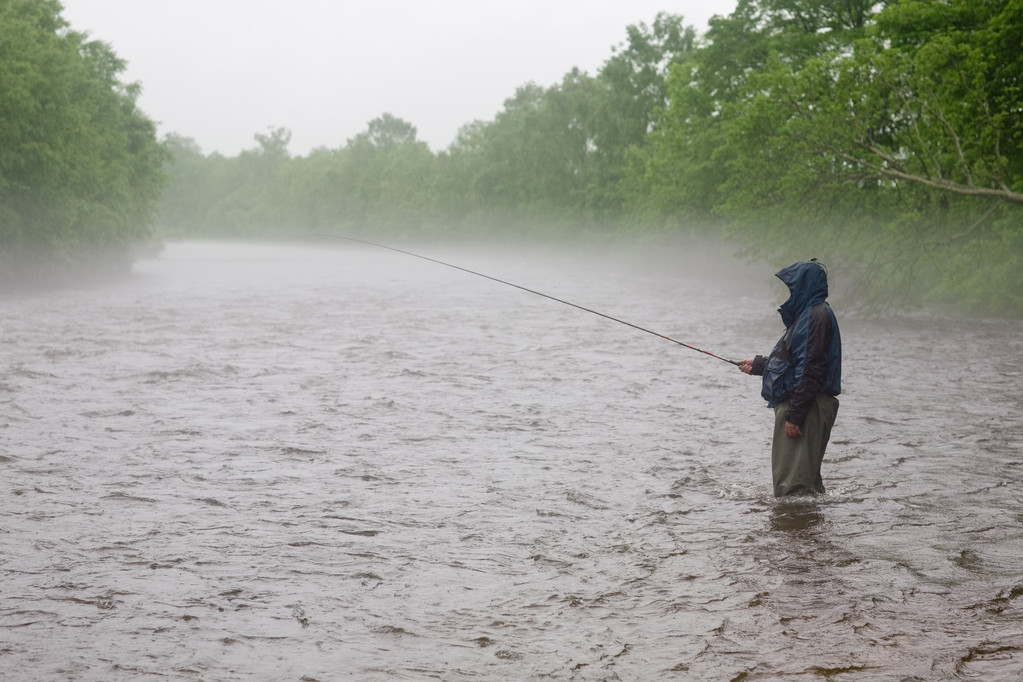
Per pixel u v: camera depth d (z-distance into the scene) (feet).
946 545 19.60
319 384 44.32
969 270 90.17
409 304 102.63
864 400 39.47
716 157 153.28
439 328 74.54
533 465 27.73
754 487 24.85
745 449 29.94
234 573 18.22
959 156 82.12
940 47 84.48
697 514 22.22
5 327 74.69
